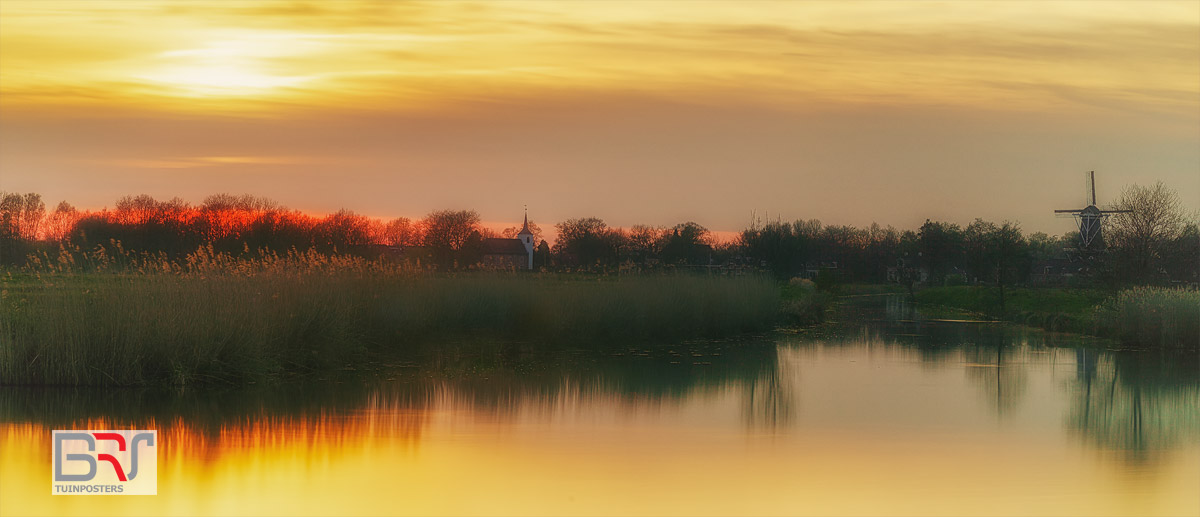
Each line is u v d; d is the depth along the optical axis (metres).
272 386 20.44
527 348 28.50
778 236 76.75
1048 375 25.64
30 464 13.84
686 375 24.16
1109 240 52.41
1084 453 15.47
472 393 20.42
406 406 18.64
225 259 23.94
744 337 35.88
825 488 13.08
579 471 13.78
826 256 118.75
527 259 129.12
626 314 31.09
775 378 23.98
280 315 21.75
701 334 34.44
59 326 19.34
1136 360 29.81
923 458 14.98
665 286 33.97
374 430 16.38
